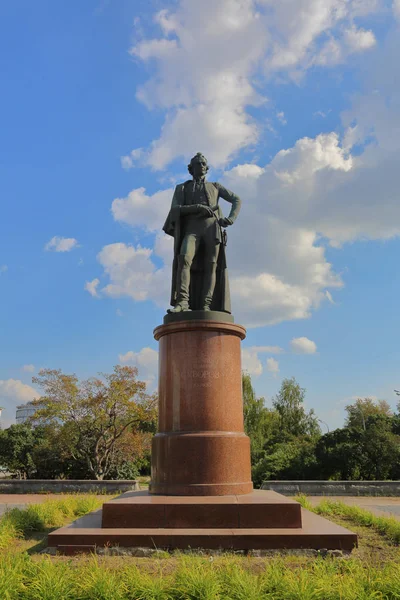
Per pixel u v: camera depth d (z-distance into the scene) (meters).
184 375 8.34
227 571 4.78
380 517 9.26
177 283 9.49
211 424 8.09
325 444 23.12
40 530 8.78
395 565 5.12
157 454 8.08
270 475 22.03
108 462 24.73
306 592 4.26
